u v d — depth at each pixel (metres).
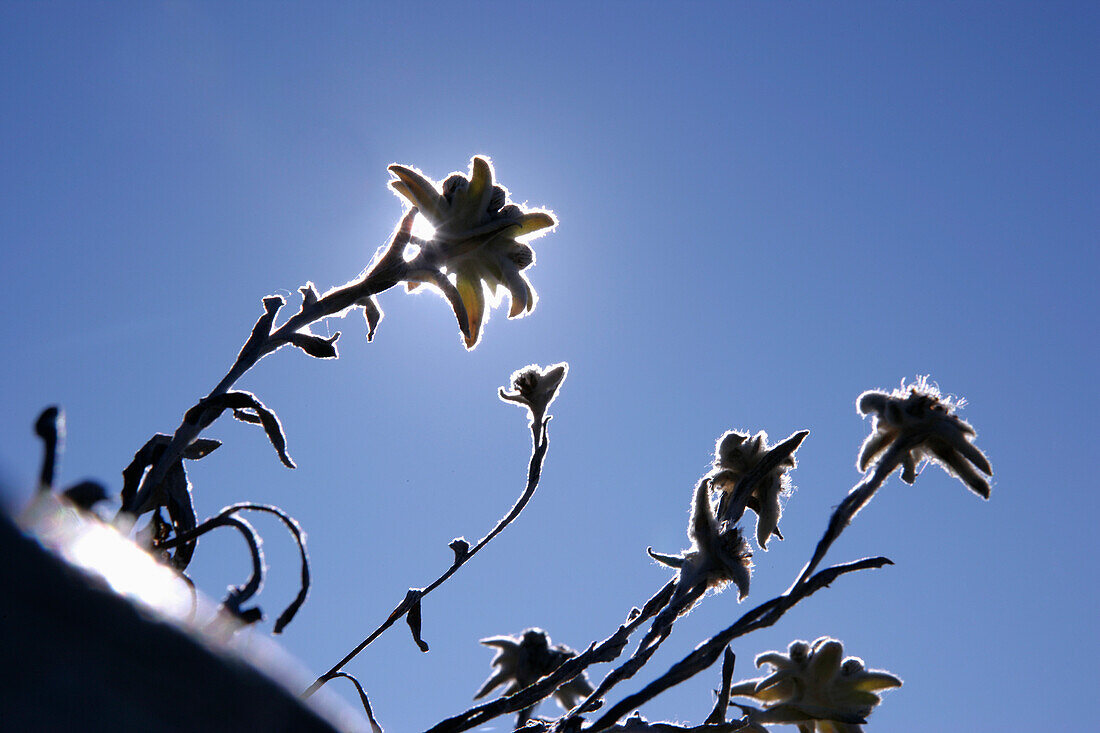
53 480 0.27
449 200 0.42
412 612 0.38
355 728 0.22
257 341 0.39
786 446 0.40
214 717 0.19
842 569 0.35
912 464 0.37
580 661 0.37
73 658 0.17
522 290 0.41
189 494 0.37
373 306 0.40
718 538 0.38
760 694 0.40
